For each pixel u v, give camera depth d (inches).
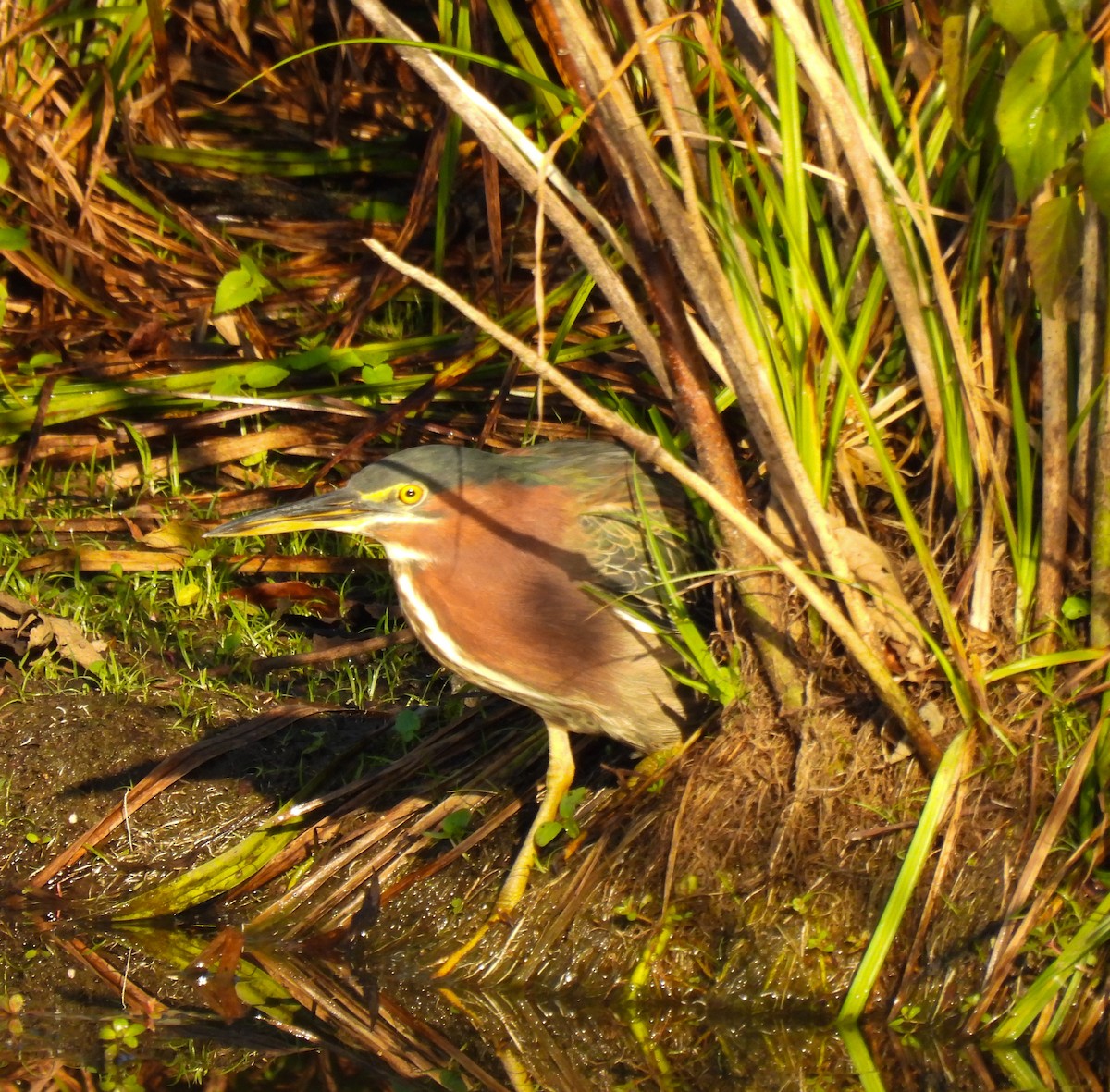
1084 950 258.8
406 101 529.0
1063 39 235.5
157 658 385.4
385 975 310.7
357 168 512.4
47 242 471.5
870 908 281.0
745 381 260.7
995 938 269.1
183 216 479.5
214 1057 271.1
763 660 293.1
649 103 320.8
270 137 522.9
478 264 470.3
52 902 335.9
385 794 344.2
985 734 277.3
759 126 284.7
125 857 341.7
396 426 433.1
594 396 417.1
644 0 287.7
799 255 259.6
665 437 313.4
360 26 522.0
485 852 325.1
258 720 360.5
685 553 322.7
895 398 294.4
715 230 273.9
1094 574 276.4
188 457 438.6
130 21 476.1
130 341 456.8
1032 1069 254.2
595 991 295.9
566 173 406.3
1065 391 271.9
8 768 356.2
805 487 262.5
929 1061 259.6
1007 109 240.5
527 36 430.3
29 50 478.3
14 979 304.8
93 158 473.1
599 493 322.3
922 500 301.1
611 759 338.0
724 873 293.6
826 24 254.5
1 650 386.6
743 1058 269.1
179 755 352.2
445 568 317.7
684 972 290.7
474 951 307.4
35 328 460.4
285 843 340.5
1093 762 270.7
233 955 304.0
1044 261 253.1
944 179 279.7
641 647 311.1
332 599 402.9
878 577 277.9
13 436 439.2
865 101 265.1
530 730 347.6
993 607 286.4
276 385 452.1
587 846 313.6
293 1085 260.1
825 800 287.0
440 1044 279.4
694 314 287.0
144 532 420.8
